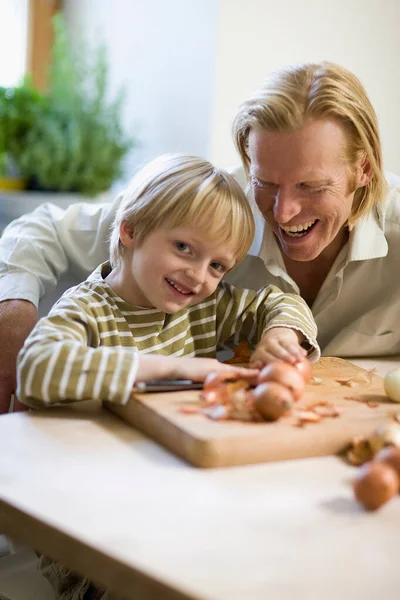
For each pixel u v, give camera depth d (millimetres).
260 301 1241
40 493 742
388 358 1384
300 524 708
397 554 666
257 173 1129
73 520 694
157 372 966
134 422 921
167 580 608
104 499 735
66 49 2277
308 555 656
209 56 1903
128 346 1115
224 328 1238
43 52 2525
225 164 1970
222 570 625
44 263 1403
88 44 2277
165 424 861
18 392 951
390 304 1349
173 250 1093
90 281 1157
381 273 1352
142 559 636
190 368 987
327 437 862
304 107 1079
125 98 2268
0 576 1088
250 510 728
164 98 2105
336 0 2010
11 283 1305
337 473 824
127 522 694
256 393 875
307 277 1373
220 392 923
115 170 2205
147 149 2203
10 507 721
